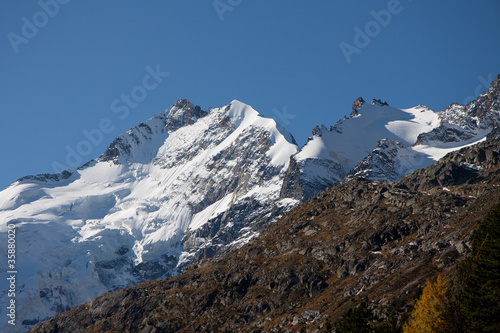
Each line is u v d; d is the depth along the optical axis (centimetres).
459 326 18375
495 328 17575
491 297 18100
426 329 18788
